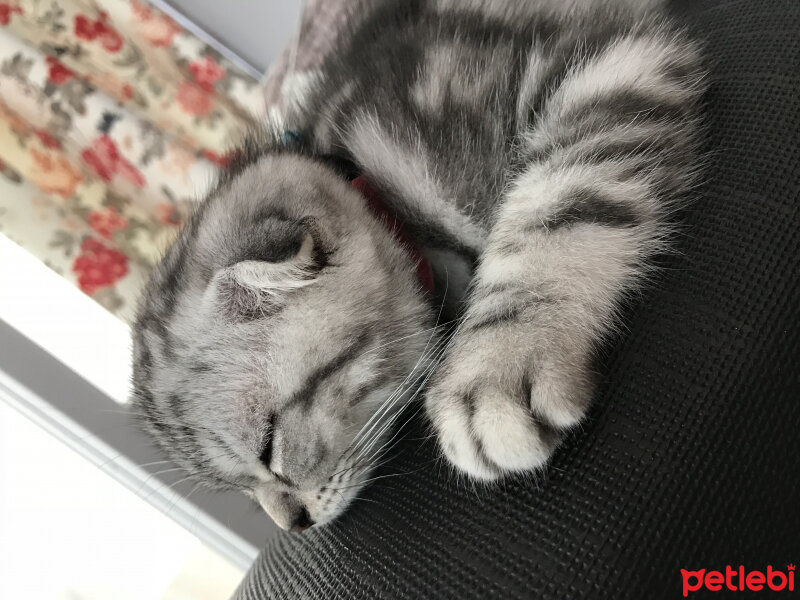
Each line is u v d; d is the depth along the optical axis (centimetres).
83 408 27
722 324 10
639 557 9
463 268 15
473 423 11
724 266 11
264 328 13
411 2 16
